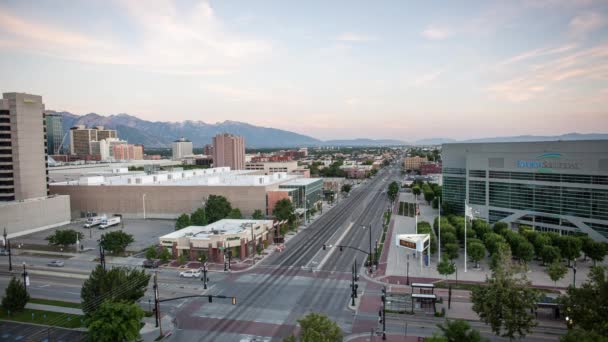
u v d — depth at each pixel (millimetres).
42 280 86062
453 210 159125
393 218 160875
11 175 135375
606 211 108188
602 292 51344
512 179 131000
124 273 66312
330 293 76438
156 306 62719
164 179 180000
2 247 114812
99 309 53781
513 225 131250
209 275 88000
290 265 95500
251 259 100812
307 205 169500
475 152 142125
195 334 59469
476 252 91062
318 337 43781
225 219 124875
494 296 53031
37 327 62375
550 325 60938
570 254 90750
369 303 71125
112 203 161875
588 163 111438
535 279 83250
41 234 131875
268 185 154500
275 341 56844
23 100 136500
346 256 103688
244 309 68750
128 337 51312
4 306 66500
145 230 137125
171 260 99625
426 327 61500
